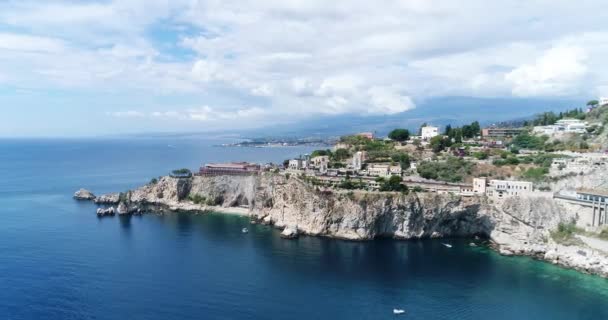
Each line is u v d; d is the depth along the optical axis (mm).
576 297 128500
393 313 116125
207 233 198750
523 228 179000
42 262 151125
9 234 188625
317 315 114188
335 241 188000
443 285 136125
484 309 119812
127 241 181125
